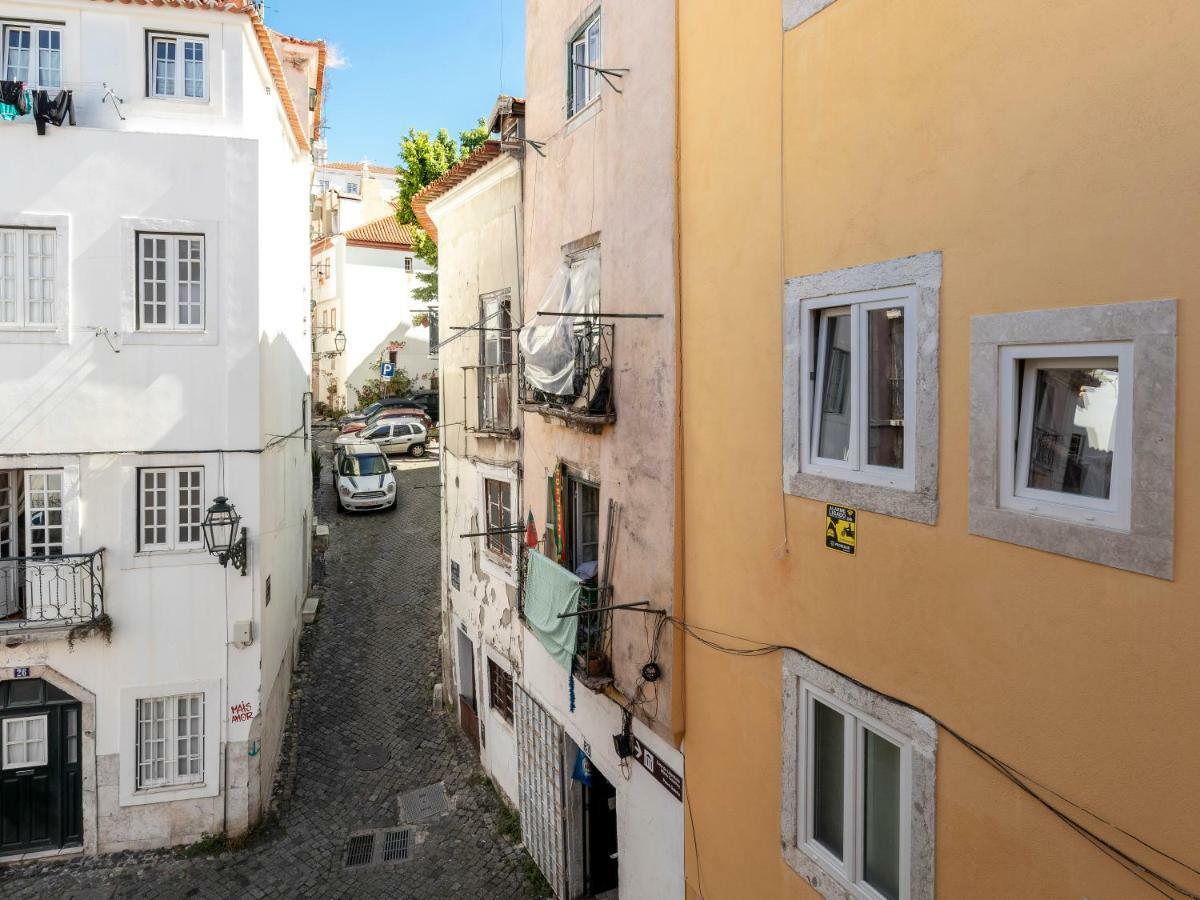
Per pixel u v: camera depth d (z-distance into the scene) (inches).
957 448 165.8
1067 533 142.4
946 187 165.9
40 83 413.4
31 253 407.8
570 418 332.5
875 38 184.2
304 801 461.4
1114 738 135.4
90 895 383.9
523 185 417.7
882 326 189.2
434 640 669.9
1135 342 130.6
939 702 171.3
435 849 418.3
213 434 424.2
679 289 273.6
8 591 417.1
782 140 217.8
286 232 587.5
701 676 265.3
